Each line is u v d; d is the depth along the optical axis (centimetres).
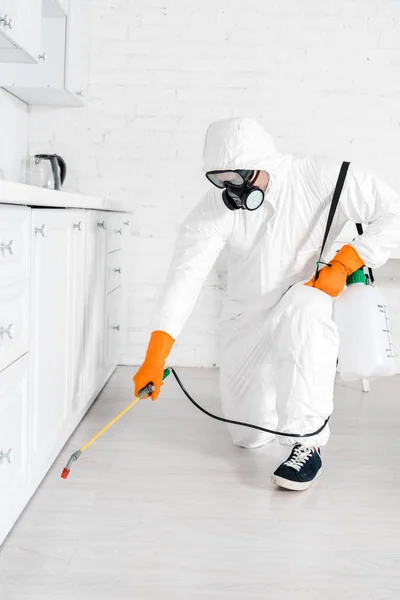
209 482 216
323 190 218
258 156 203
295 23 357
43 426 203
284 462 214
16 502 178
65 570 161
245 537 180
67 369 233
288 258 225
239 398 240
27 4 245
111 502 199
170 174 365
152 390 212
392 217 217
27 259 179
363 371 217
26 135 359
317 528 186
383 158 364
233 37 358
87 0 347
